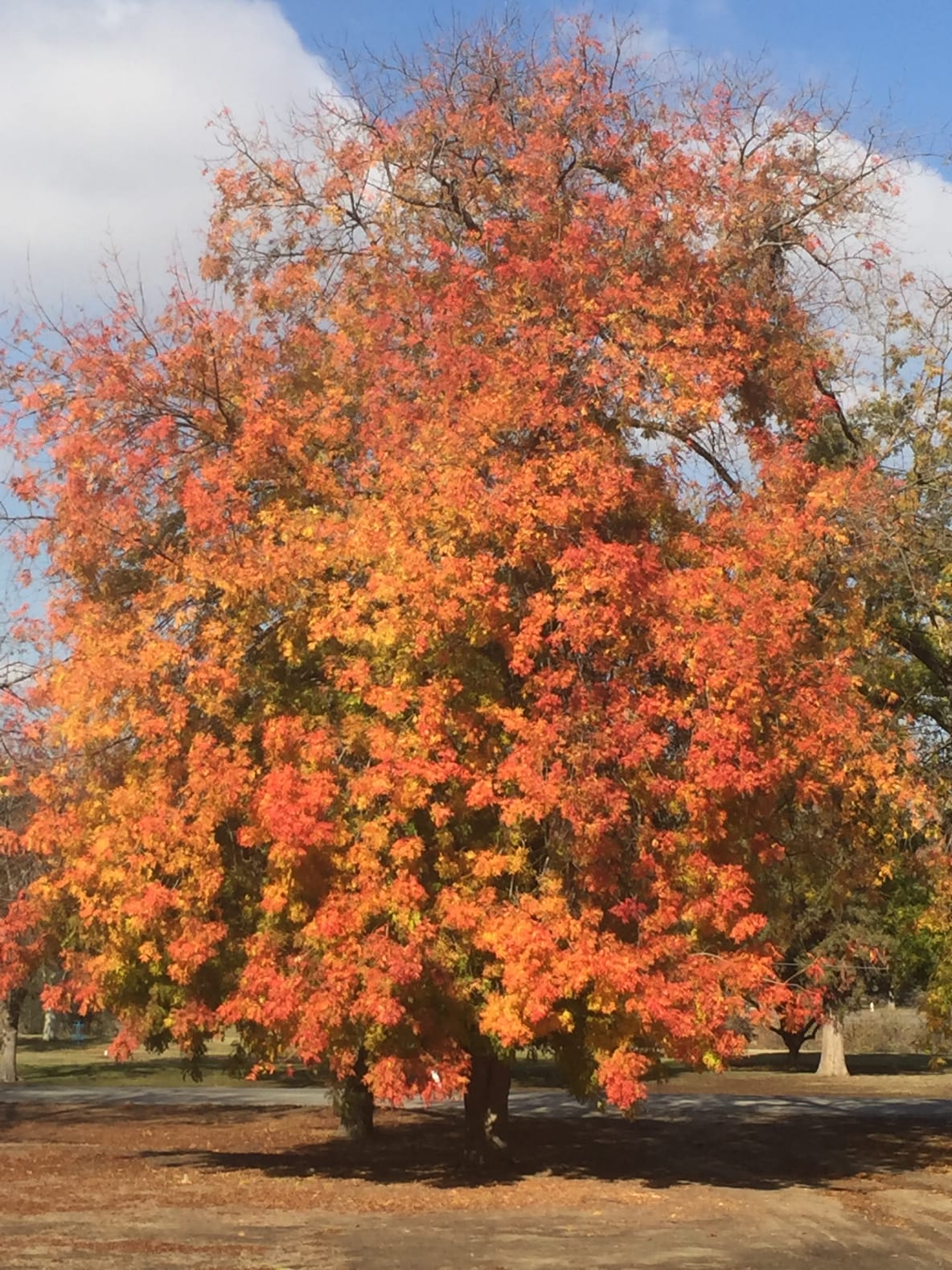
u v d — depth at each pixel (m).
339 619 15.30
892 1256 13.52
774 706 16.44
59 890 17.12
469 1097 21.23
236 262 19.56
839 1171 21.44
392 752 15.11
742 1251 13.72
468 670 16.27
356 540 15.41
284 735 15.59
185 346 17.42
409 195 19.59
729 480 19.02
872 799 19.73
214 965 17.30
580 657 15.82
